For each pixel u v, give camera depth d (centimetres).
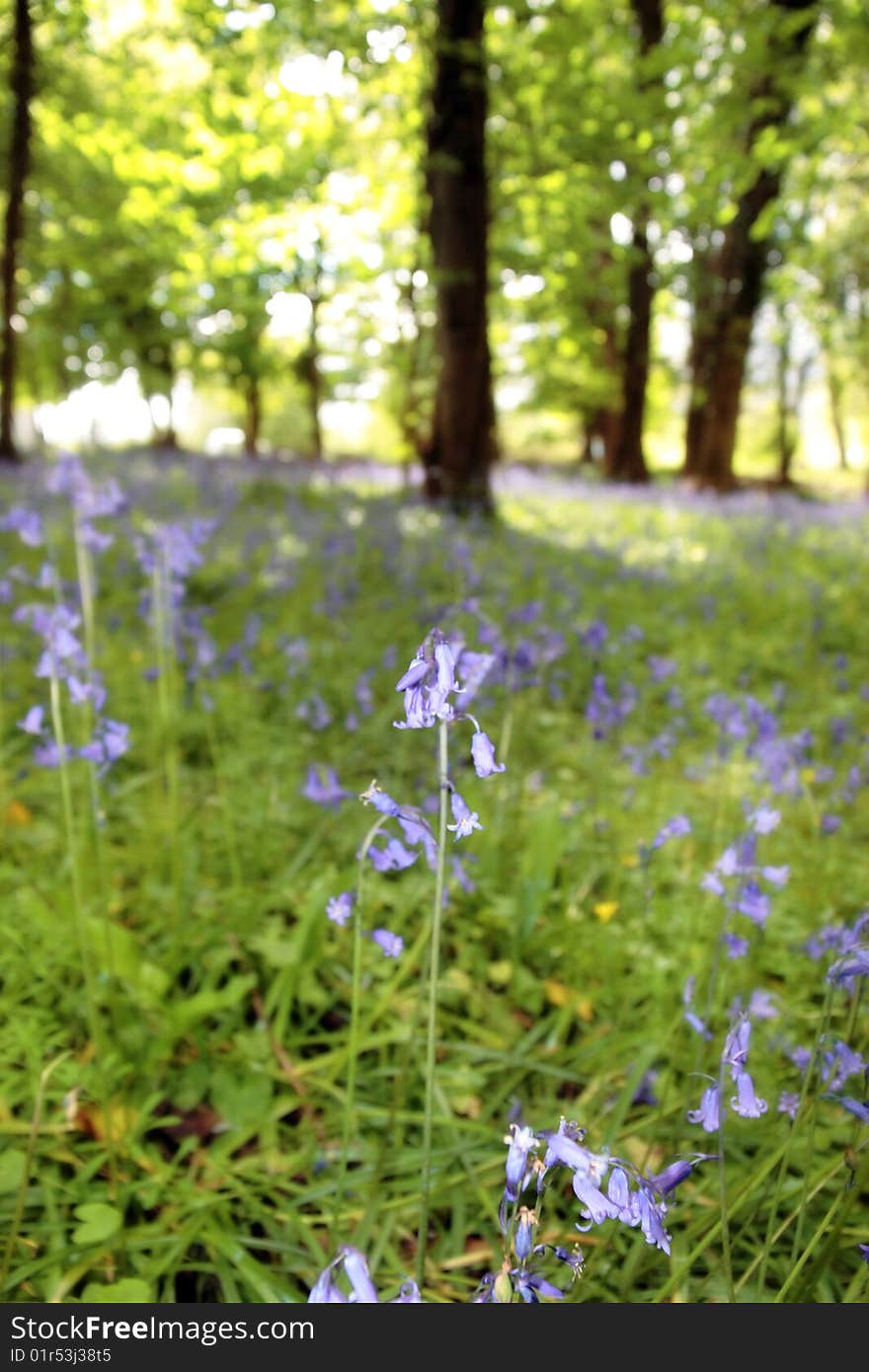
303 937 234
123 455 1702
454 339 1106
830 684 550
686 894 308
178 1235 175
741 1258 179
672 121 913
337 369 2858
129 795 345
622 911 296
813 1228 182
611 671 527
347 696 443
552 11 923
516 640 277
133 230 1727
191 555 283
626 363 1930
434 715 119
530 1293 109
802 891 305
